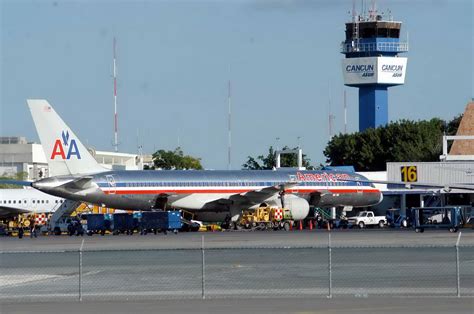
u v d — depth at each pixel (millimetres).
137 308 85938
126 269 131625
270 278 116312
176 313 82438
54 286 110438
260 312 82188
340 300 89375
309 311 82375
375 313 80688
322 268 128750
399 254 153250
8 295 100938
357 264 134250
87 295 98938
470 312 80625
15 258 157625
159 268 132250
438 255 150125
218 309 84375
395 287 103625
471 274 118312
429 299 89250
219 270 127688
